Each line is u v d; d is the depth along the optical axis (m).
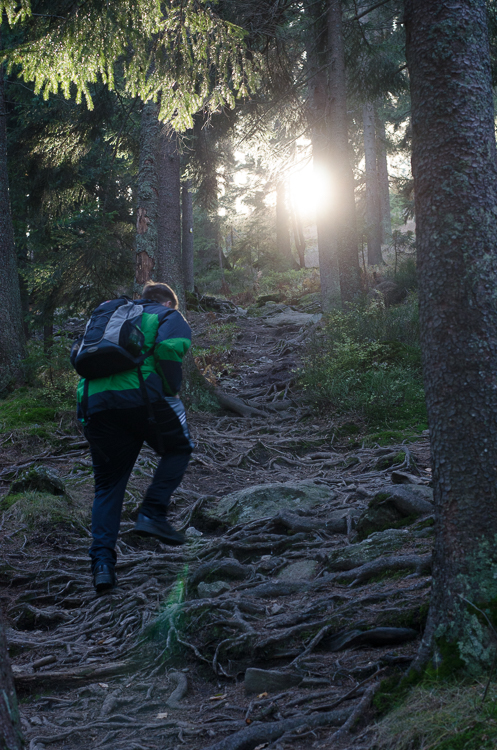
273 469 6.89
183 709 2.59
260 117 11.04
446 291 2.26
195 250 36.03
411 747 1.77
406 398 8.12
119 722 2.50
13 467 6.48
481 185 2.29
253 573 3.77
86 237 11.70
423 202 2.36
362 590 3.11
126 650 3.19
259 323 17.92
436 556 2.22
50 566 4.39
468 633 2.03
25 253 15.41
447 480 2.19
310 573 3.67
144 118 9.47
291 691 2.46
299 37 10.55
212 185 13.63
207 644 3.01
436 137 2.33
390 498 4.03
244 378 11.99
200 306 20.61
